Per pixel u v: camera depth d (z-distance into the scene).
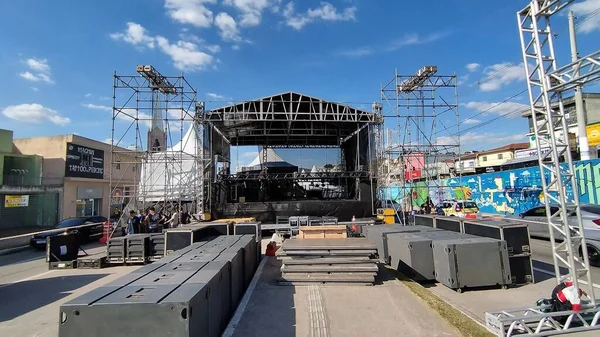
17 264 11.78
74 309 3.05
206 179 18.12
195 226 9.85
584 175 16.45
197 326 3.33
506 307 5.79
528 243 7.23
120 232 18.36
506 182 23.69
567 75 5.27
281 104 19.48
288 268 7.02
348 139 24.08
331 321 5.02
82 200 28.77
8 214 22.73
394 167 22.17
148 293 3.35
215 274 4.26
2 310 6.45
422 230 9.31
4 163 24.98
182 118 17.08
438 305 5.59
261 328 4.81
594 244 8.62
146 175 20.08
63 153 27.09
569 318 4.77
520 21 6.02
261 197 21.75
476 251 6.76
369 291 6.41
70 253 10.71
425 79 18.08
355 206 18.95
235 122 19.50
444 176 30.50
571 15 14.55
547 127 5.93
